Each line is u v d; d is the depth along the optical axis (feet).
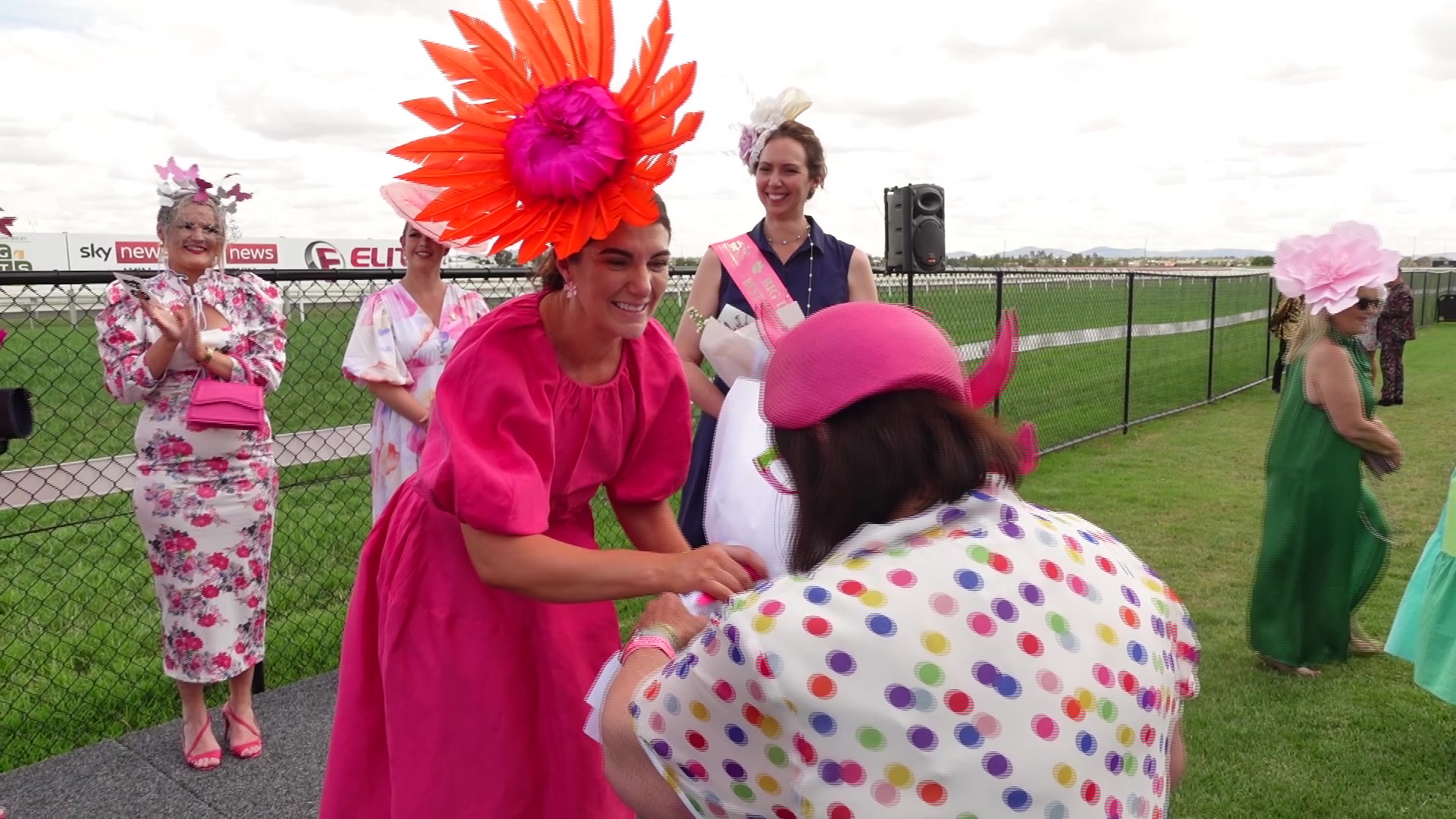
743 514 5.58
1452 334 77.20
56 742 11.55
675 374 6.22
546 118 4.65
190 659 10.34
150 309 9.68
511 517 5.01
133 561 18.83
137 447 10.32
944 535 3.47
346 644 6.39
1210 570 18.10
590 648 6.16
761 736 3.33
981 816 3.17
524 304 5.44
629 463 6.32
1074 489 24.71
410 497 6.12
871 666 3.17
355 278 13.01
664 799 3.92
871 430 3.53
